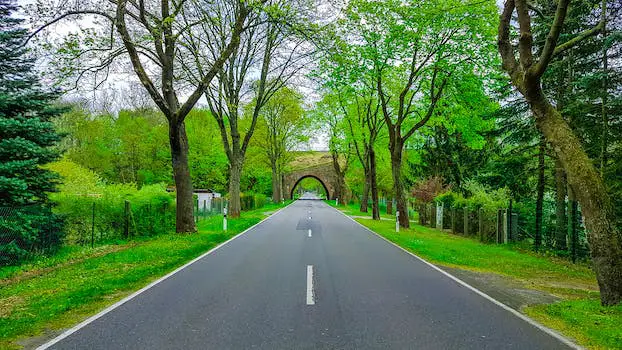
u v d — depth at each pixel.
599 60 14.50
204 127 48.69
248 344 4.99
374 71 22.55
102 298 7.48
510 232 18.95
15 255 11.86
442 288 8.43
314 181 166.50
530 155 18.48
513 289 8.84
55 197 14.77
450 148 33.78
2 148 11.80
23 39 13.43
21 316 6.32
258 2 15.28
